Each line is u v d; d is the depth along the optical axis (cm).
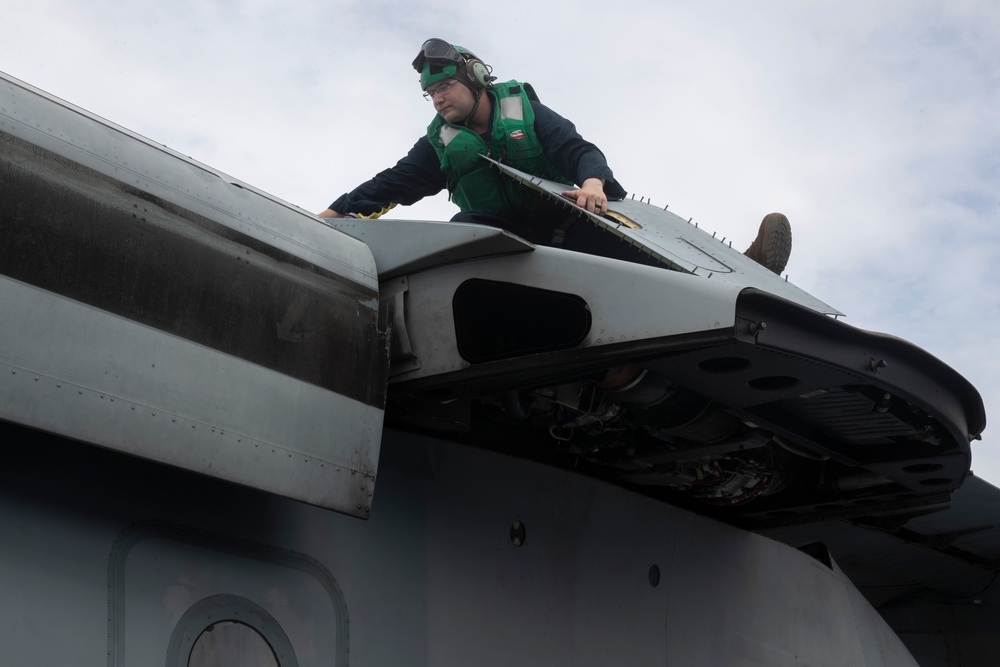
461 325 341
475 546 395
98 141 279
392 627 351
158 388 270
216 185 309
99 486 280
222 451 280
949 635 803
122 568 277
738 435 406
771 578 581
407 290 348
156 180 288
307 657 319
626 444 430
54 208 259
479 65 400
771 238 471
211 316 288
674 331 301
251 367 294
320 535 339
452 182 414
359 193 437
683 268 336
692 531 522
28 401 242
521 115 398
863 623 664
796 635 586
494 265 335
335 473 311
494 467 415
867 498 511
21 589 253
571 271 323
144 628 276
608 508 466
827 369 327
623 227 357
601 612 445
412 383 345
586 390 389
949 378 370
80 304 258
